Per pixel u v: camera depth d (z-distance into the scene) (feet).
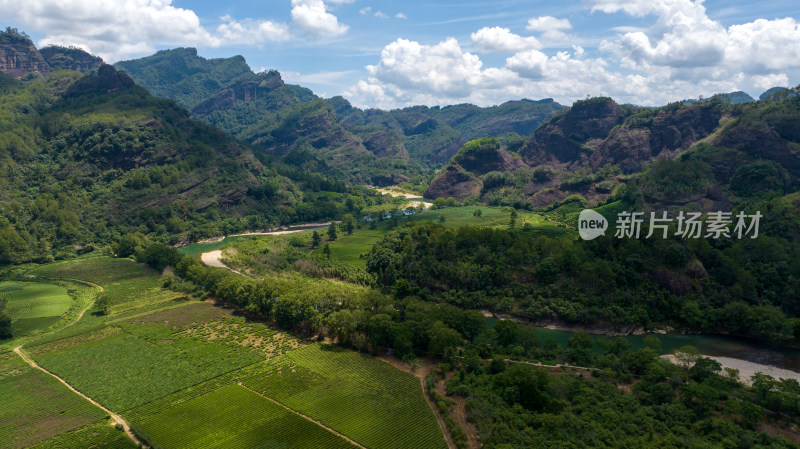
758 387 318.65
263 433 302.45
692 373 346.13
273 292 489.67
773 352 424.87
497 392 333.21
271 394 348.59
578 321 477.36
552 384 332.60
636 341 451.12
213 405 335.06
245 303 521.24
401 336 401.49
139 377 377.09
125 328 483.10
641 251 517.14
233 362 400.06
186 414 324.80
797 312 471.62
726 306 463.83
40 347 440.86
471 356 383.86
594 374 360.89
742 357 415.44
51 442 295.48
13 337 470.80
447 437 297.53
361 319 428.97
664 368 343.87
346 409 327.47
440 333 387.34
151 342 447.83
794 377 376.27
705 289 495.00
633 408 308.40
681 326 469.57
